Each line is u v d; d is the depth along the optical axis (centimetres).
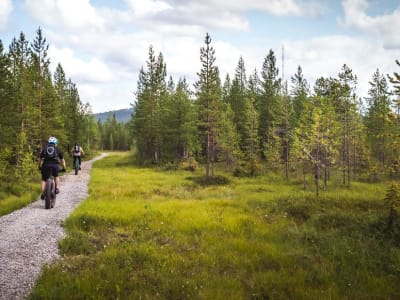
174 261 733
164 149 5122
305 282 677
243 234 1028
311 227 1160
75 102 5706
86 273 621
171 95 5525
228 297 575
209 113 3466
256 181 3008
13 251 718
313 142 2566
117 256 730
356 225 1107
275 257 810
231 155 4394
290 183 2911
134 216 1152
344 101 3178
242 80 6512
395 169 1184
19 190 1545
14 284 566
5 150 1872
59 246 785
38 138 3173
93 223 1044
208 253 812
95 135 9681
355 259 816
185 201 1583
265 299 607
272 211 1452
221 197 1867
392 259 801
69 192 1672
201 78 3522
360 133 3738
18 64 2928
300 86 5569
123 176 2842
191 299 561
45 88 3384
